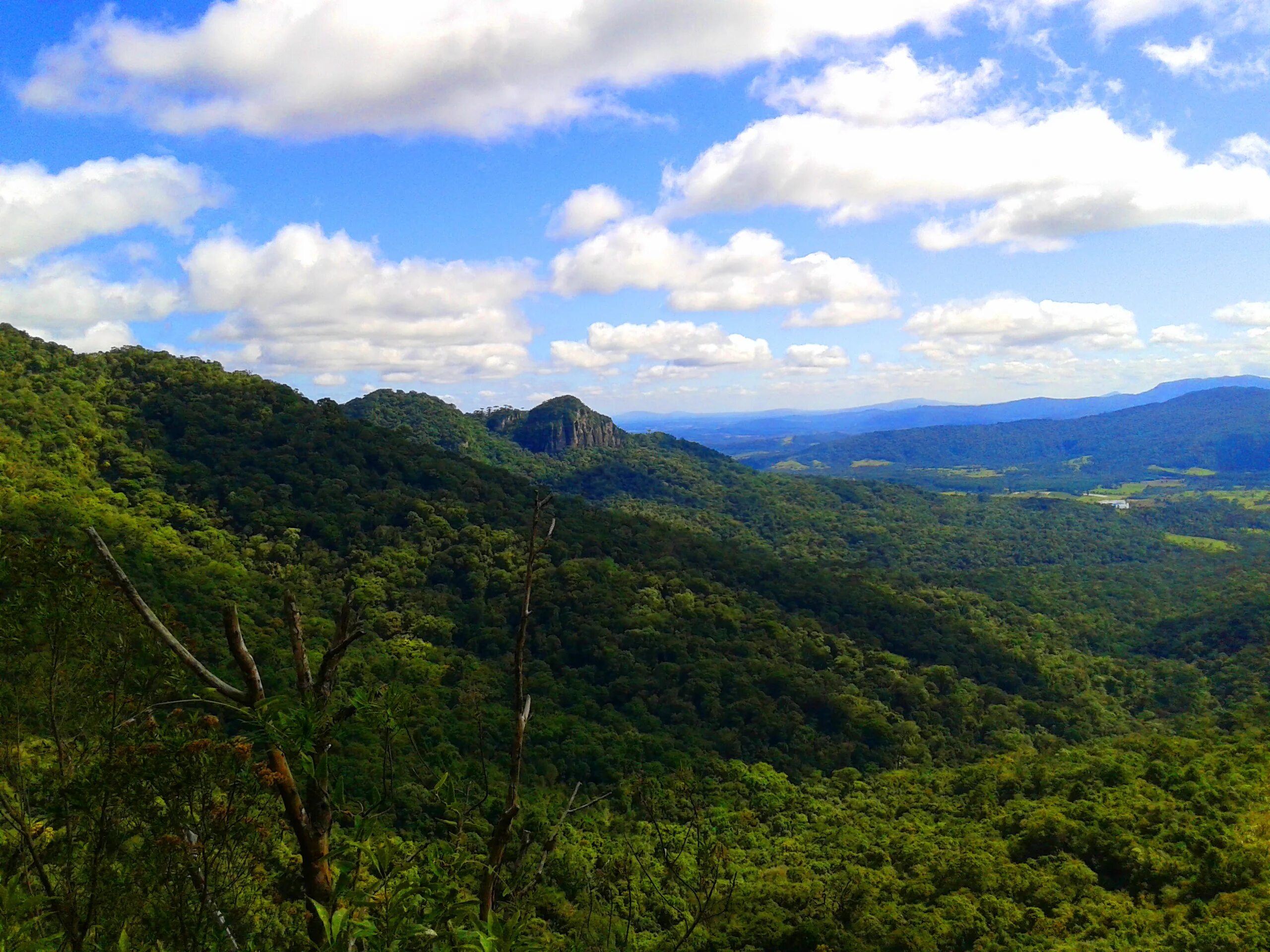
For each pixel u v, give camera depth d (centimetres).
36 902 404
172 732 444
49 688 470
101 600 477
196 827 433
